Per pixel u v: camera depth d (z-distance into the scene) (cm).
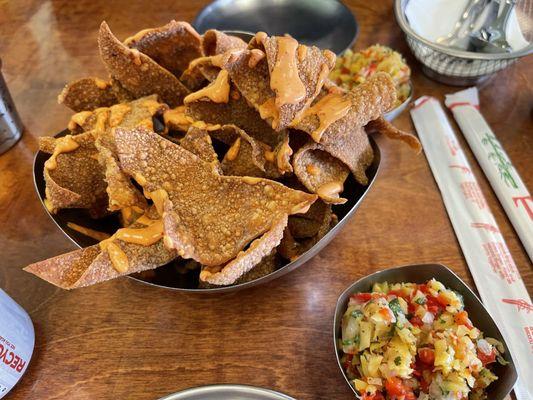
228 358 35
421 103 49
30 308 38
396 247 40
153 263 33
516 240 41
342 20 55
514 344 35
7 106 46
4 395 33
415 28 52
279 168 35
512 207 41
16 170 46
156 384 34
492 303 37
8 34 60
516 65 54
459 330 32
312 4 57
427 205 43
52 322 37
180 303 38
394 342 32
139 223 34
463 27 52
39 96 52
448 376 31
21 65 56
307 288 38
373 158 39
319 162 36
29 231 42
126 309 37
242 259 31
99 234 38
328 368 34
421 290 35
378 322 32
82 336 36
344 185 39
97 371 35
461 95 50
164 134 39
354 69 50
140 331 36
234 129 37
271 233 31
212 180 34
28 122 50
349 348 33
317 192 35
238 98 37
